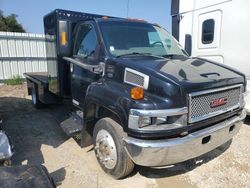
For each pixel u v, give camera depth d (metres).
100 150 3.71
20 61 13.57
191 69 3.54
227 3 5.68
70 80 5.09
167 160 3.08
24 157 4.37
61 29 4.20
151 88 3.11
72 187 3.47
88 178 3.68
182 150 3.07
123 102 3.09
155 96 3.05
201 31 6.36
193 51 6.63
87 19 4.62
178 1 6.93
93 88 3.73
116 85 3.49
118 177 3.56
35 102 7.73
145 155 2.97
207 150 3.41
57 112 7.18
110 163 3.57
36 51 13.95
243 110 3.97
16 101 8.98
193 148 3.16
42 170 2.50
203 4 6.23
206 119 3.23
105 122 3.51
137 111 2.91
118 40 4.13
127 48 4.12
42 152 4.58
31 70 13.94
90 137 4.18
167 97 2.97
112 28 4.24
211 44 6.15
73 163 4.14
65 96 5.32
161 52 4.43
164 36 4.85
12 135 5.45
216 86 3.28
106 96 3.40
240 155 4.40
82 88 4.50
